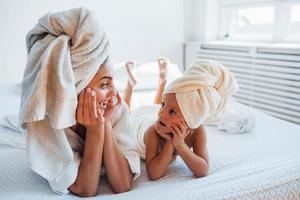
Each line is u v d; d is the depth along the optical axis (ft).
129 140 2.83
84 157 2.36
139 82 6.05
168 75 5.43
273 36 6.67
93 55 2.29
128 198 2.24
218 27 8.15
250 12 7.41
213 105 2.63
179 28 8.09
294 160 2.84
